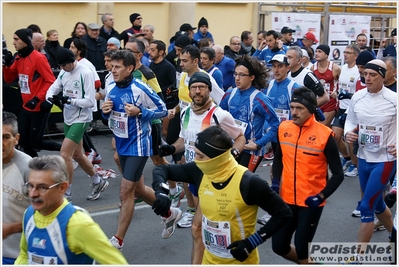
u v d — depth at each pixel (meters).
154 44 9.43
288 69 7.58
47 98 7.35
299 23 14.42
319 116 6.13
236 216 3.87
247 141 6.22
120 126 6.09
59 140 11.10
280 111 7.60
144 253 6.20
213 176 3.86
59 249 3.38
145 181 8.80
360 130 6.02
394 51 13.05
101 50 11.49
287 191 5.03
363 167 6.07
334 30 14.64
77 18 13.85
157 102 6.17
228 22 16.45
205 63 7.66
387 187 7.58
